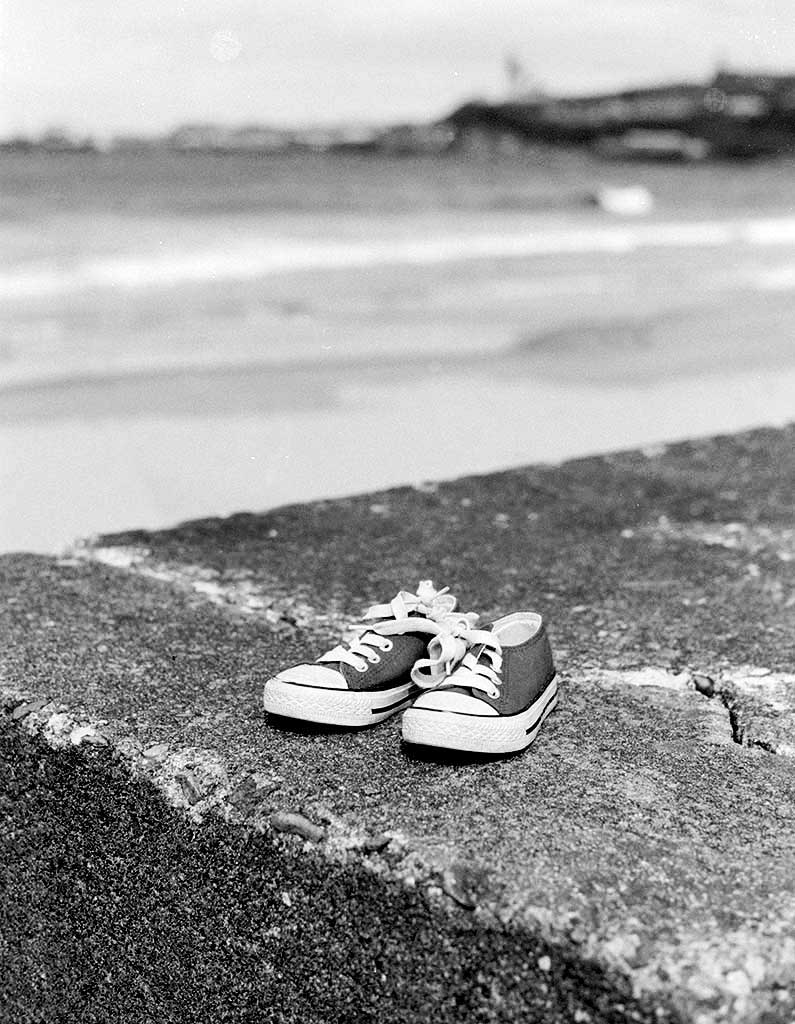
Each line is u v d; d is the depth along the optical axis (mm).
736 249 9820
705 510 1653
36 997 1096
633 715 1077
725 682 1141
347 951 901
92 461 2676
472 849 876
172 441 2873
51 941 1077
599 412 3338
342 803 925
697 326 5047
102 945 1040
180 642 1199
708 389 3695
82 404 3246
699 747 1027
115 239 7898
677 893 845
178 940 989
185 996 992
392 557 1466
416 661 1043
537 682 1010
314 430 3016
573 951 815
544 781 959
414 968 873
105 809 1023
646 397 3557
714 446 2020
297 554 1469
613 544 1520
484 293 6141
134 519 2314
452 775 964
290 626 1269
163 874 993
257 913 943
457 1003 858
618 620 1285
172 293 5707
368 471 2689
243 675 1133
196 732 1023
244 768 969
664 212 14898
